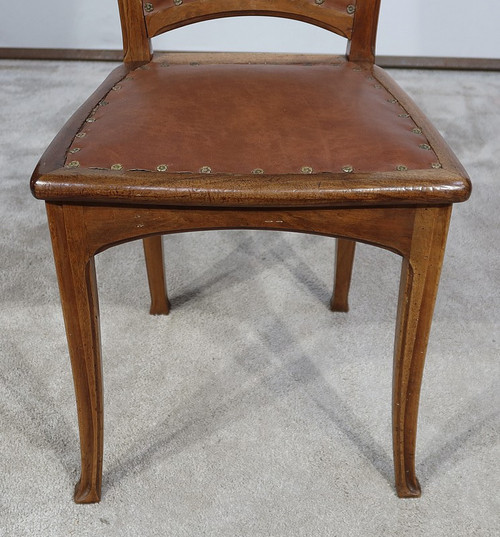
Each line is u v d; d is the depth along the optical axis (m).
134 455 0.94
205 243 1.42
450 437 0.97
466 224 1.49
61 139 0.73
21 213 1.50
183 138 0.72
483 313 1.21
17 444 0.95
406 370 0.78
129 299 1.25
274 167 0.68
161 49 2.38
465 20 2.28
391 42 2.34
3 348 1.12
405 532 0.84
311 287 1.28
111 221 0.69
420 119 0.78
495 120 1.96
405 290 0.74
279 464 0.92
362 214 0.69
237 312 1.21
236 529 0.84
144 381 1.06
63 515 0.86
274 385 1.05
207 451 0.94
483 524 0.85
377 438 0.96
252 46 2.37
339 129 0.74
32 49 2.39
